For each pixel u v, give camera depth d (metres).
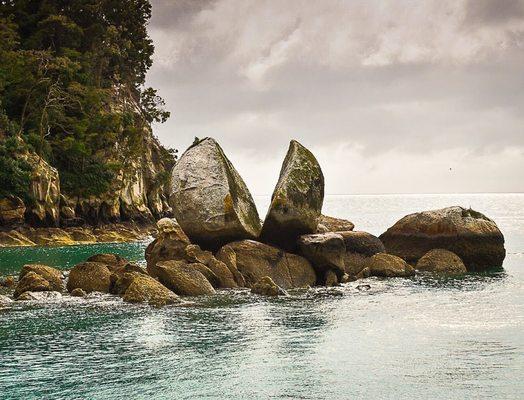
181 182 32.38
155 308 24.59
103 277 28.70
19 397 14.55
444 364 16.83
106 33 106.50
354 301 26.36
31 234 72.69
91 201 90.06
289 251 32.81
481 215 38.66
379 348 18.56
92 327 21.31
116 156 98.06
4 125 79.38
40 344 19.11
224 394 14.71
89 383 15.48
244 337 19.91
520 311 24.17
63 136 93.69
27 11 106.44
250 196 34.34
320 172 33.50
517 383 15.18
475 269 37.41
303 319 22.64
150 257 31.17
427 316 23.20
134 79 123.06
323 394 14.64
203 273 29.28
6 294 28.44
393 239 38.38
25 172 73.50
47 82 89.56
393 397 14.39
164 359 17.47
